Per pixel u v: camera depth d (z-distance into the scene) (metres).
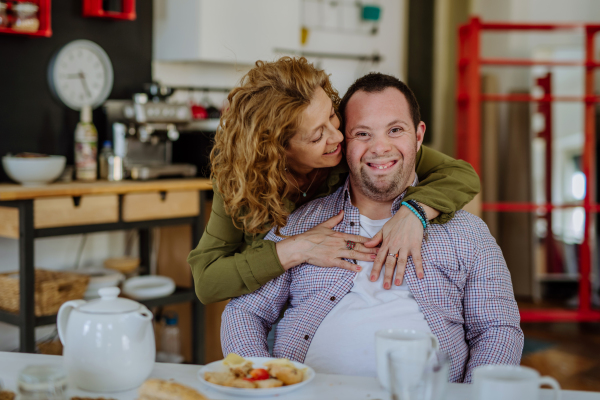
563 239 4.73
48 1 2.65
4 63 2.64
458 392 0.98
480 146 4.59
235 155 1.39
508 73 4.72
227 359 1.07
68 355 0.99
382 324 1.34
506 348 1.30
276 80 1.37
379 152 1.37
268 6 3.50
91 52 2.94
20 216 2.24
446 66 5.00
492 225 4.60
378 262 1.37
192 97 3.56
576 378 2.93
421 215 1.37
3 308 2.37
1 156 2.64
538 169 4.69
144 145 2.90
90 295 2.61
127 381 0.98
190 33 3.22
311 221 1.51
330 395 0.97
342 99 1.48
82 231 2.40
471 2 4.92
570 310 4.13
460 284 1.38
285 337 1.39
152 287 2.75
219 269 1.44
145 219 2.60
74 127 2.89
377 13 4.51
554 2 4.69
